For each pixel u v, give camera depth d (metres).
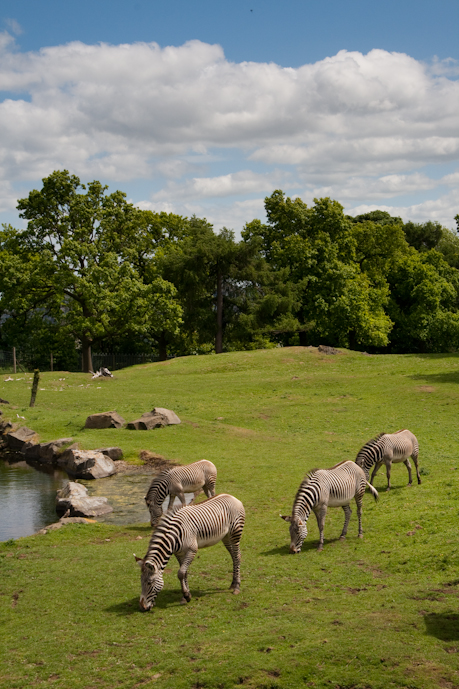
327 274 63.97
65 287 54.31
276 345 71.50
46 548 14.02
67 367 65.88
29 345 65.25
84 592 10.66
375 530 13.75
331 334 68.50
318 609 9.22
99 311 55.50
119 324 57.22
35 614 9.74
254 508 17.20
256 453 25.22
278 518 15.97
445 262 76.81
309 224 67.88
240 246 61.62
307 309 64.38
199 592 10.40
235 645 8.01
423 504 15.31
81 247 54.09
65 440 27.42
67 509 18.33
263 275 61.78
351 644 7.67
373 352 78.69
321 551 12.50
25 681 7.51
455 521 13.30
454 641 7.66
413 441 18.55
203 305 64.25
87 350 57.62
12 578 11.59
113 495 20.25
